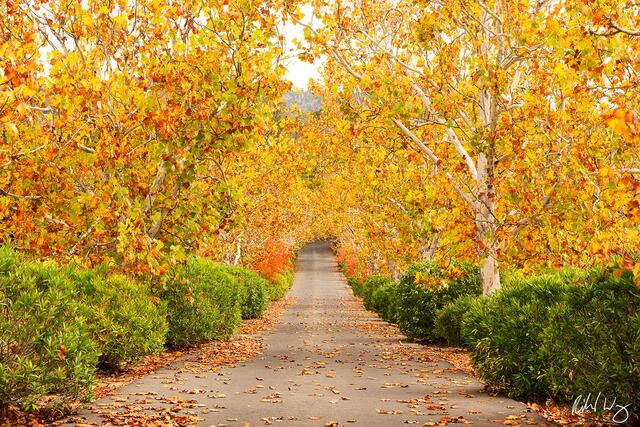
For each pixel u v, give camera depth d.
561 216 12.22
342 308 37.00
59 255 11.59
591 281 7.16
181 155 11.63
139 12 11.99
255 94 11.64
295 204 33.38
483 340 9.37
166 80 11.55
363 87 14.20
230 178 16.39
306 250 116.25
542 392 8.59
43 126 11.00
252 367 12.14
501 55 13.52
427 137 17.31
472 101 14.27
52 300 7.19
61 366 6.98
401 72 15.31
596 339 6.85
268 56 11.60
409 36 15.52
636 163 11.16
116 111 11.79
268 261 40.91
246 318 27.92
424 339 17.55
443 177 15.06
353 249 47.69
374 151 19.42
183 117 11.48
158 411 7.57
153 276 13.16
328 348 15.87
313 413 7.67
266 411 7.77
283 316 29.97
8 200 10.95
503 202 14.02
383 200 19.52
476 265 17.06
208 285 16.05
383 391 9.45
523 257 12.92
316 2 14.61
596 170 11.25
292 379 10.59
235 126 11.62
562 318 7.33
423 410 7.91
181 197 12.30
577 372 7.10
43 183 11.38
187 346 15.39
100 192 11.73
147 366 11.96
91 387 7.46
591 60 8.33
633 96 10.47
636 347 6.35
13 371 6.44
